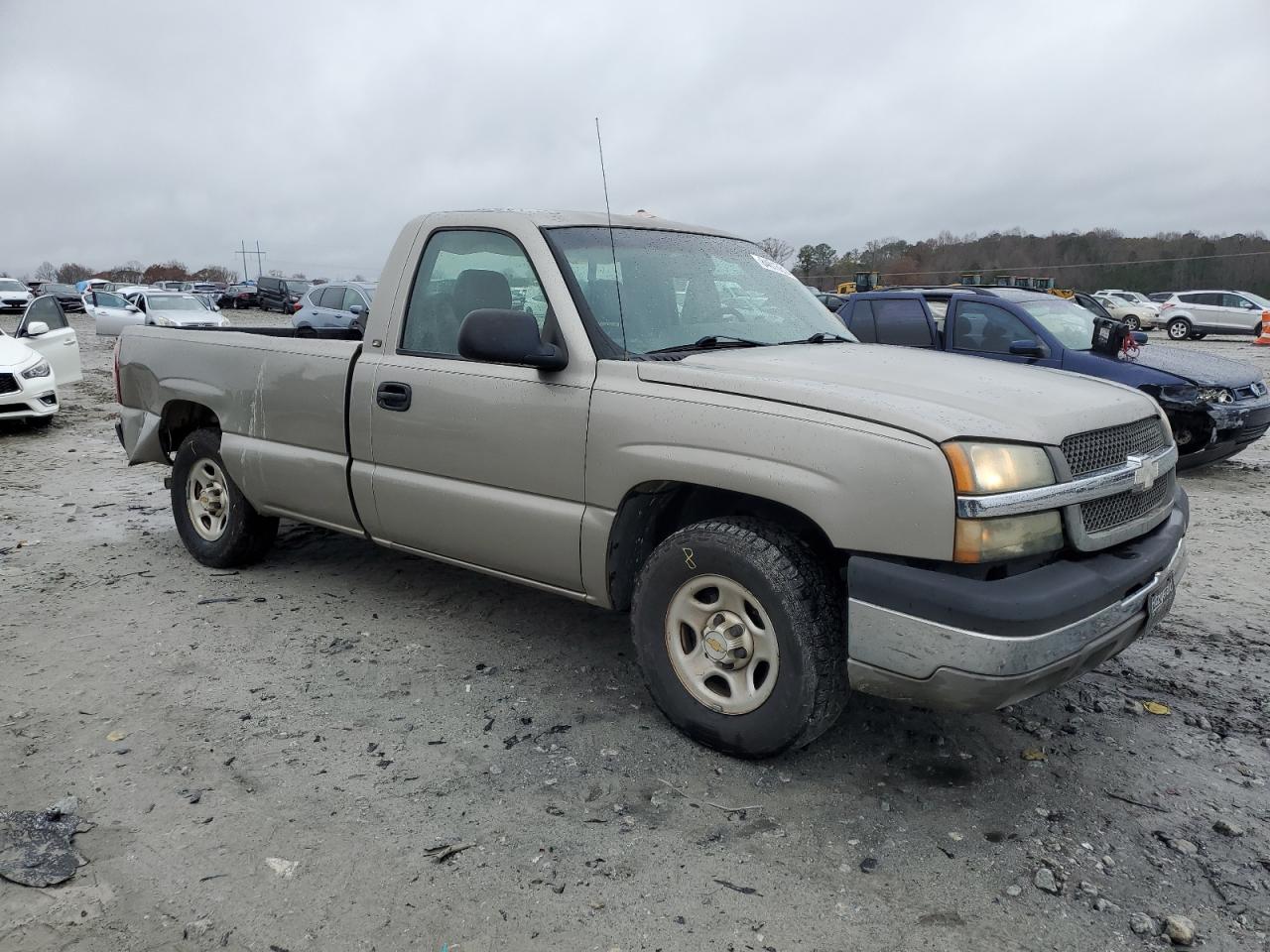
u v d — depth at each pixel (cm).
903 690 275
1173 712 359
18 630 431
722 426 301
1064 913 245
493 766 315
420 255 405
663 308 372
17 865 259
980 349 856
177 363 509
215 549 510
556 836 276
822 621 291
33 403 1041
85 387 1518
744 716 309
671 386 320
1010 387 313
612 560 340
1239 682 386
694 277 396
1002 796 300
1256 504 728
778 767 315
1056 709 360
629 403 324
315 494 440
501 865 262
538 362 335
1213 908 248
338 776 307
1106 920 243
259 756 320
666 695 332
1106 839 279
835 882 257
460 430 373
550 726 343
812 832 280
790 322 407
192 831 276
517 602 472
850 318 935
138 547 570
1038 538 271
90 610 457
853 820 286
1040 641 261
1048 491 270
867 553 276
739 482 296
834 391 294
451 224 398
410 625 441
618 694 370
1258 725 350
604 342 345
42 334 1173
